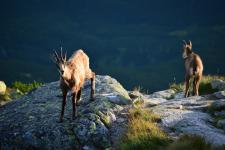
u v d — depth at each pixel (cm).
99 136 4666
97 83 6234
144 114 5075
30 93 6225
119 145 4525
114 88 5991
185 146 4119
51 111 5275
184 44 6831
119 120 5038
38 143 4688
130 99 5631
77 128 4725
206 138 4431
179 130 4722
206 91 6938
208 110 5372
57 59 4638
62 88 4847
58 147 4631
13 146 4759
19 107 5625
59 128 4756
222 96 5847
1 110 5734
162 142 4425
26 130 4838
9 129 4956
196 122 4856
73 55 5175
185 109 5469
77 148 4609
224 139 4428
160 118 5028
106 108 5147
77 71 4878
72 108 5306
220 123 4878
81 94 5825
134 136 4522
